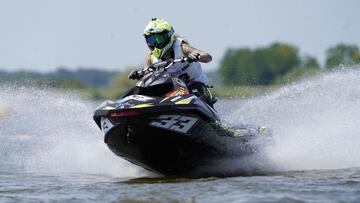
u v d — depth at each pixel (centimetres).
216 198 2503
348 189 2652
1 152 4297
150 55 3544
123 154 3306
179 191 2684
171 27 3406
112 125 3128
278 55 14725
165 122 3072
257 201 2423
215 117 3294
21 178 3328
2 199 2619
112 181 3195
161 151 3188
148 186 2888
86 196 2658
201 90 3447
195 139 3200
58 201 2555
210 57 3422
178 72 3425
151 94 3225
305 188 2691
